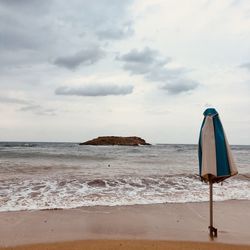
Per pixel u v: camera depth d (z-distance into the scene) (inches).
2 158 1106.7
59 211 322.7
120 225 277.4
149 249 215.6
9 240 232.8
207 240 237.8
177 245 225.0
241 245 227.5
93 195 404.2
